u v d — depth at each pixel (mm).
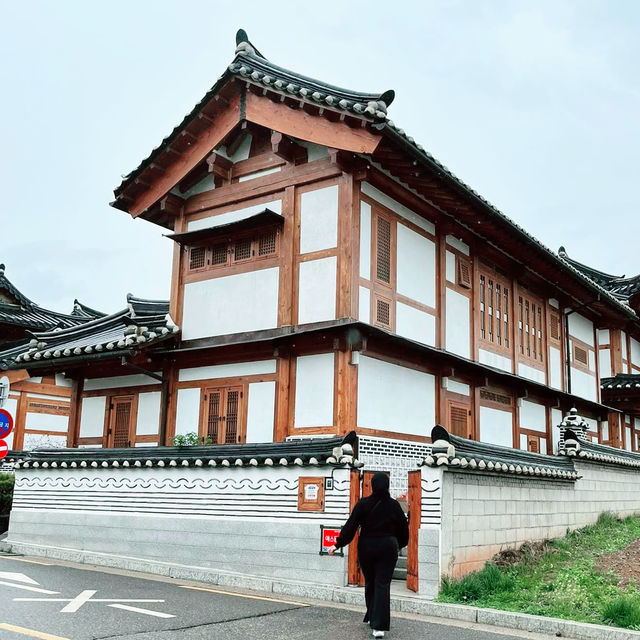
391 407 13414
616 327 25297
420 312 14531
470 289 16547
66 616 7668
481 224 15406
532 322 19719
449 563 9586
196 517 11539
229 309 14320
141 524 12172
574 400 20906
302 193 13664
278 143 13344
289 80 13086
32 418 26203
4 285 29047
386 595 7488
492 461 10867
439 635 7621
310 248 13289
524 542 11883
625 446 26094
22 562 12148
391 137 11852
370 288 13133
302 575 10211
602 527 14648
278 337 12758
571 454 14312
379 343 12961
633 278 26969
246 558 10828
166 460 12008
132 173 15180
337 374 12461
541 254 17156
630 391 24766
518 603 8727
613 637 7516
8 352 23391
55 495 13547
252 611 8523
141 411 15414
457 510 9938
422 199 14625
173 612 8195
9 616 7527
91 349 14391
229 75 13680
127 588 9773
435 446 9750
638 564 10602
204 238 14812
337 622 8070
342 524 9984
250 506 10977
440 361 14766
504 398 17797
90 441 16219
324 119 12625
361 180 13000
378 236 13578
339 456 10109
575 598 8820
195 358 14594
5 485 16891
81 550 12828
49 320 29531
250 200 14547
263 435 13195
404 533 7910
